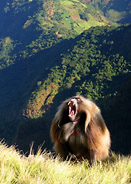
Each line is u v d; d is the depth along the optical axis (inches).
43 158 162.7
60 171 149.0
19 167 141.0
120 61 6633.9
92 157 189.2
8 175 126.0
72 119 181.6
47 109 6825.8
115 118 2962.6
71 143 194.7
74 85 6948.8
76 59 7746.1
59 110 190.1
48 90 7209.6
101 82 6373.0
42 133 3580.2
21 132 3727.9
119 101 3029.0
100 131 188.5
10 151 164.4
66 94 6781.5
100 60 7337.6
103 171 165.0
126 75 6077.8
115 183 149.3
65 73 7480.3
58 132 191.2
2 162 141.7
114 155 228.5
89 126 184.9
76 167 175.9
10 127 6422.2
